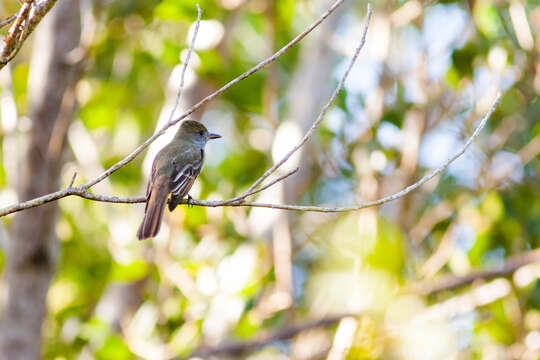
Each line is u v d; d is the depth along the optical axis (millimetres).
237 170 14984
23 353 10930
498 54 13289
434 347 11297
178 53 12383
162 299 12758
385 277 11383
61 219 14500
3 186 14195
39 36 10922
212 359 11766
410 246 13398
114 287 13625
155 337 12383
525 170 13742
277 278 12359
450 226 13367
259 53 16719
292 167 12945
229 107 16781
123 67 14547
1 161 14102
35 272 10906
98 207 14477
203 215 13375
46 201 5965
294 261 14844
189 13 12336
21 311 10883
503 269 11984
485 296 12414
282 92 16812
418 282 11922
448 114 13805
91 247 14609
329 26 13781
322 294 12555
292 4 15281
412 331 11344
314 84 13508
